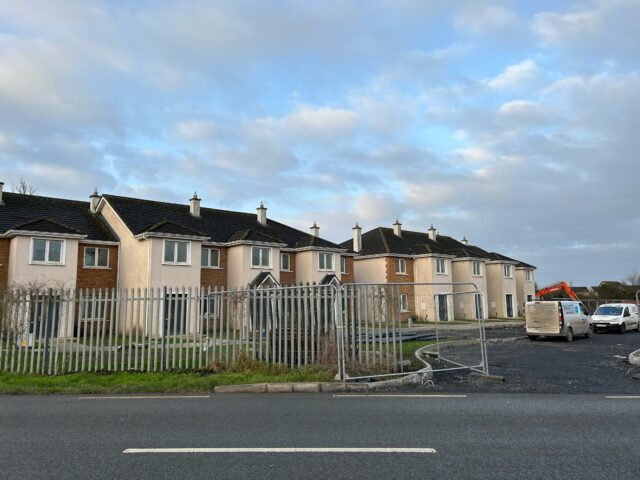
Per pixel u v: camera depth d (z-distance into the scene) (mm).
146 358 12898
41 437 6027
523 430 6336
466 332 18578
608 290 61000
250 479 4543
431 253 41906
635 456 5262
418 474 4684
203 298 12219
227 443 5695
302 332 11414
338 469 4809
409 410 7609
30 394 9469
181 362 12094
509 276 49375
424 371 10961
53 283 23641
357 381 10164
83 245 27531
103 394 9422
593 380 11055
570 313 23781
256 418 7031
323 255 36188
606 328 28266
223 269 31766
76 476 4641
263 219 37312
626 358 15391
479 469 4828
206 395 9195
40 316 11898
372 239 44688
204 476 4621
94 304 12016
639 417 7152
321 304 11469
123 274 28156
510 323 37719
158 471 4762
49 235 24016
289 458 5141
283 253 35688
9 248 24328
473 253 45844
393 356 11203
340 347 10391
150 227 28266
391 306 11195
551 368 13125
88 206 31656
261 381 10055
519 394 9203
